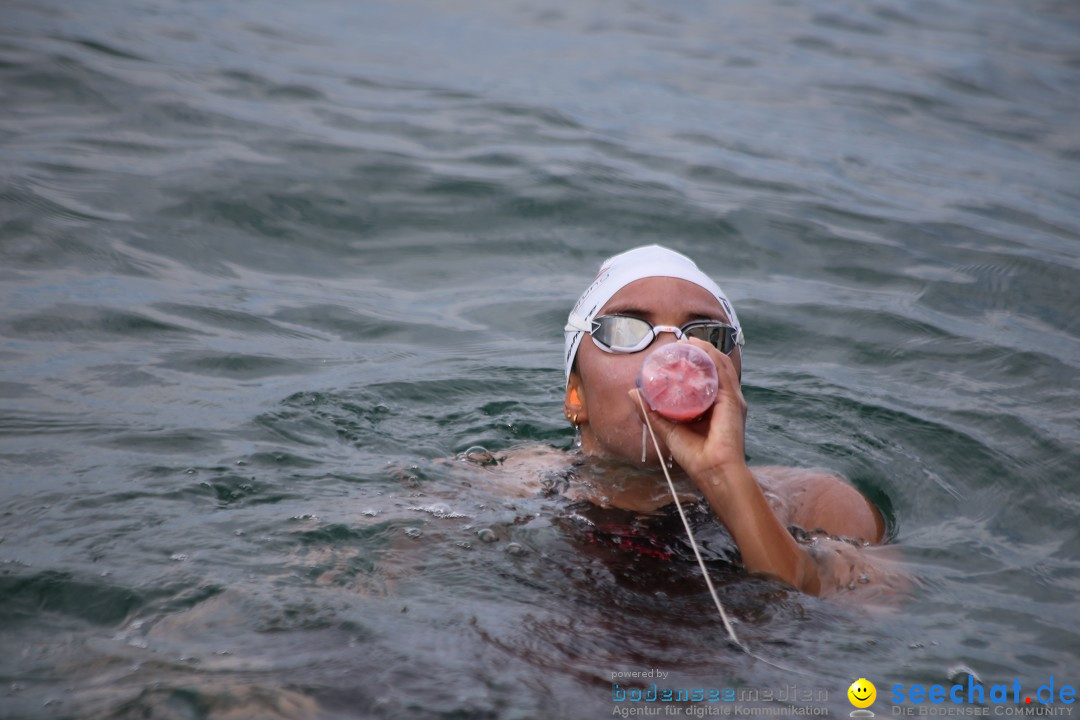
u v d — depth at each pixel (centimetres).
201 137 2778
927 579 1264
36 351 1770
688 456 1274
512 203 2605
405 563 1216
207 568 1170
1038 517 1471
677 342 1334
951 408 1803
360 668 982
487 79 3669
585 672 1002
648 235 2505
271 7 4359
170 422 1577
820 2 5472
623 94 3650
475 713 919
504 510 1379
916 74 4184
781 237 2528
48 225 2222
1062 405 1805
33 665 992
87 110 2866
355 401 1745
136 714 909
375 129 2995
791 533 1337
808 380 1919
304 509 1336
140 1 4100
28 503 1301
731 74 4025
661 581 1216
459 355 1969
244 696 930
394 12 4544
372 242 2402
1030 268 2417
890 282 2336
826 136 3359
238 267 2223
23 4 3750
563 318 2142
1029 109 3844
